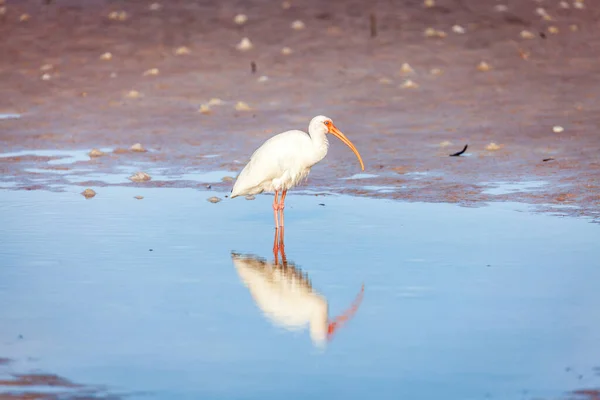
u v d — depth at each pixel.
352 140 20.80
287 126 22.33
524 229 14.09
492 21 33.56
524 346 9.54
